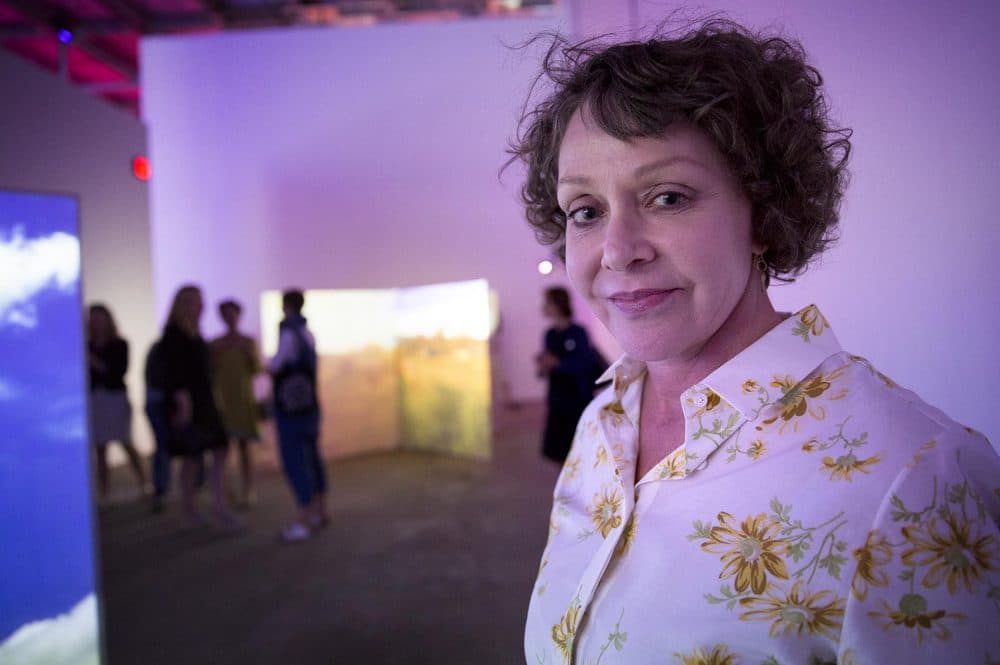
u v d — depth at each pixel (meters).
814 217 0.65
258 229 7.87
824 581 0.51
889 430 0.53
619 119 0.58
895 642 0.47
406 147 8.01
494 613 2.74
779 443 0.58
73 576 1.58
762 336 0.65
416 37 7.91
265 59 7.82
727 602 0.55
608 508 0.72
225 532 3.93
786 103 0.60
